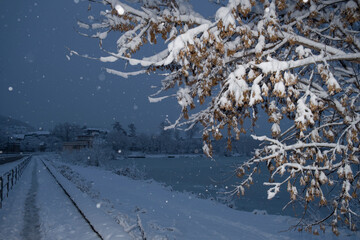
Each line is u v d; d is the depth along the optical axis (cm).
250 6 335
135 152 12800
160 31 388
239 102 370
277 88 355
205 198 1753
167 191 1914
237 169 497
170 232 775
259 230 901
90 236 568
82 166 4781
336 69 438
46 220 745
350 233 799
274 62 359
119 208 1055
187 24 383
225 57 412
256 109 473
